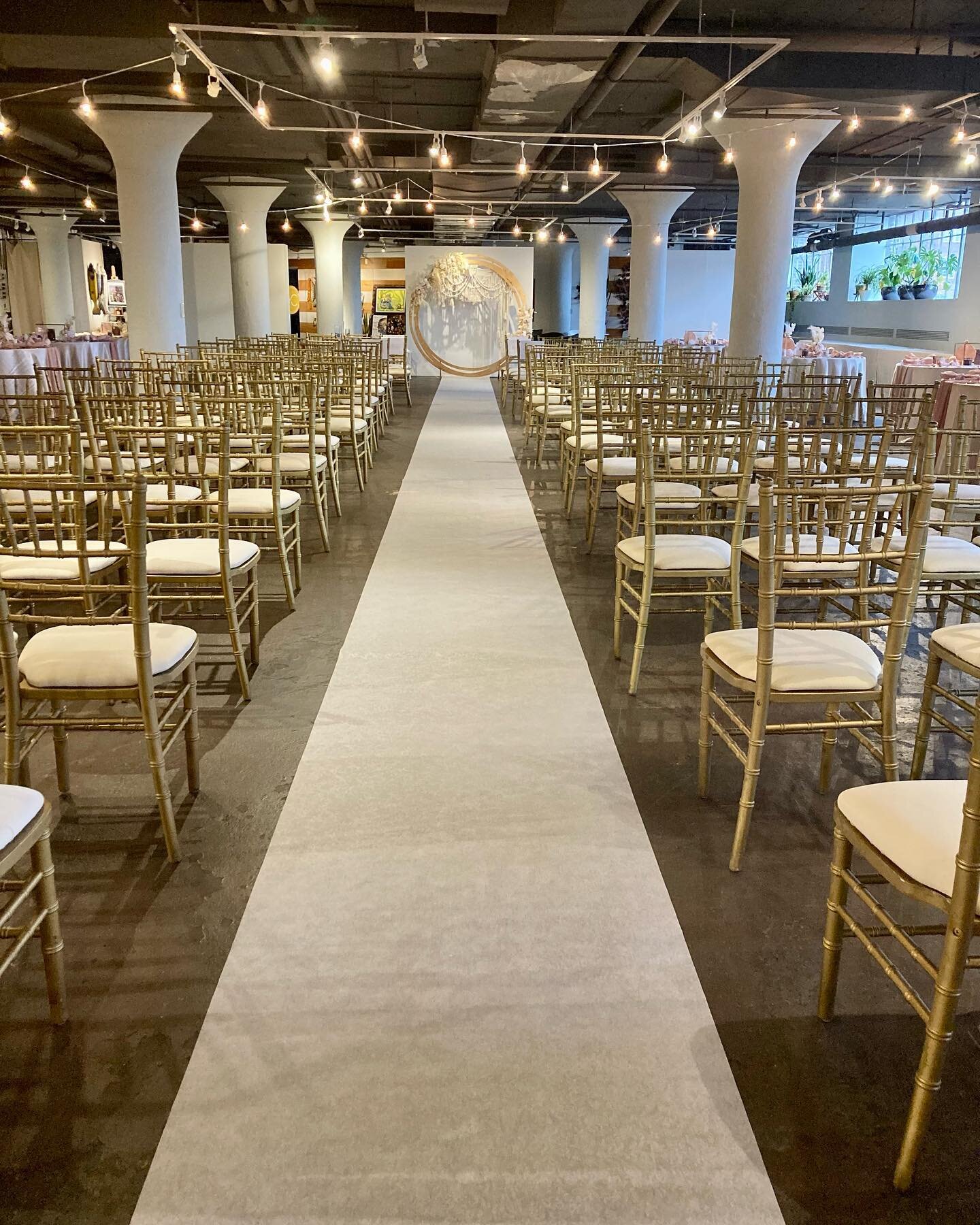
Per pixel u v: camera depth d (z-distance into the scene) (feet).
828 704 8.77
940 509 16.22
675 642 13.21
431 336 62.59
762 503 7.27
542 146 43.11
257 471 16.94
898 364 30.83
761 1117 5.54
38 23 25.41
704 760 9.00
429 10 23.09
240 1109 5.52
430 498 22.79
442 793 9.06
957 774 9.62
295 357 28.71
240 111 37.45
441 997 6.42
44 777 9.40
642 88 36.09
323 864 7.91
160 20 25.50
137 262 34.83
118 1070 5.82
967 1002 6.56
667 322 68.59
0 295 71.82
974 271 48.91
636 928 7.18
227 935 7.04
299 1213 4.90
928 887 5.16
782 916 7.38
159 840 8.29
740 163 33.30
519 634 13.41
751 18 27.48
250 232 55.72
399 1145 5.29
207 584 10.89
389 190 57.93
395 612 14.25
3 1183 5.08
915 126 38.55
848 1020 6.34
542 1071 5.81
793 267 80.74
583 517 20.93
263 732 10.29
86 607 8.09
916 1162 5.08
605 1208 4.94
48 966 6.07
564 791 9.14
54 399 17.52
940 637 9.07
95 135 45.03
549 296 93.86
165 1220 4.86
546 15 23.98
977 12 26.96
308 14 24.70
